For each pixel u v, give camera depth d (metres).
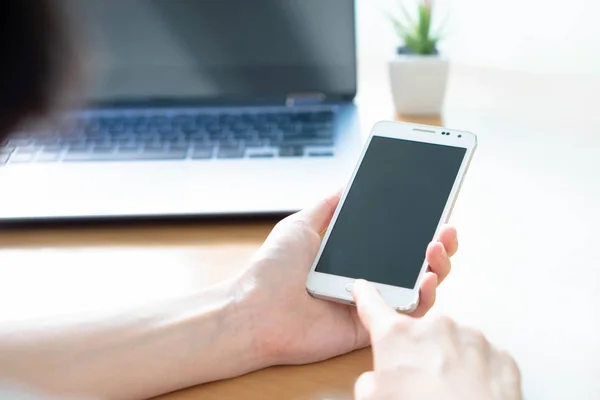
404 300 0.56
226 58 0.91
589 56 1.09
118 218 0.71
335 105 0.93
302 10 0.90
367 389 0.46
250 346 0.55
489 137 0.89
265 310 0.56
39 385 0.51
